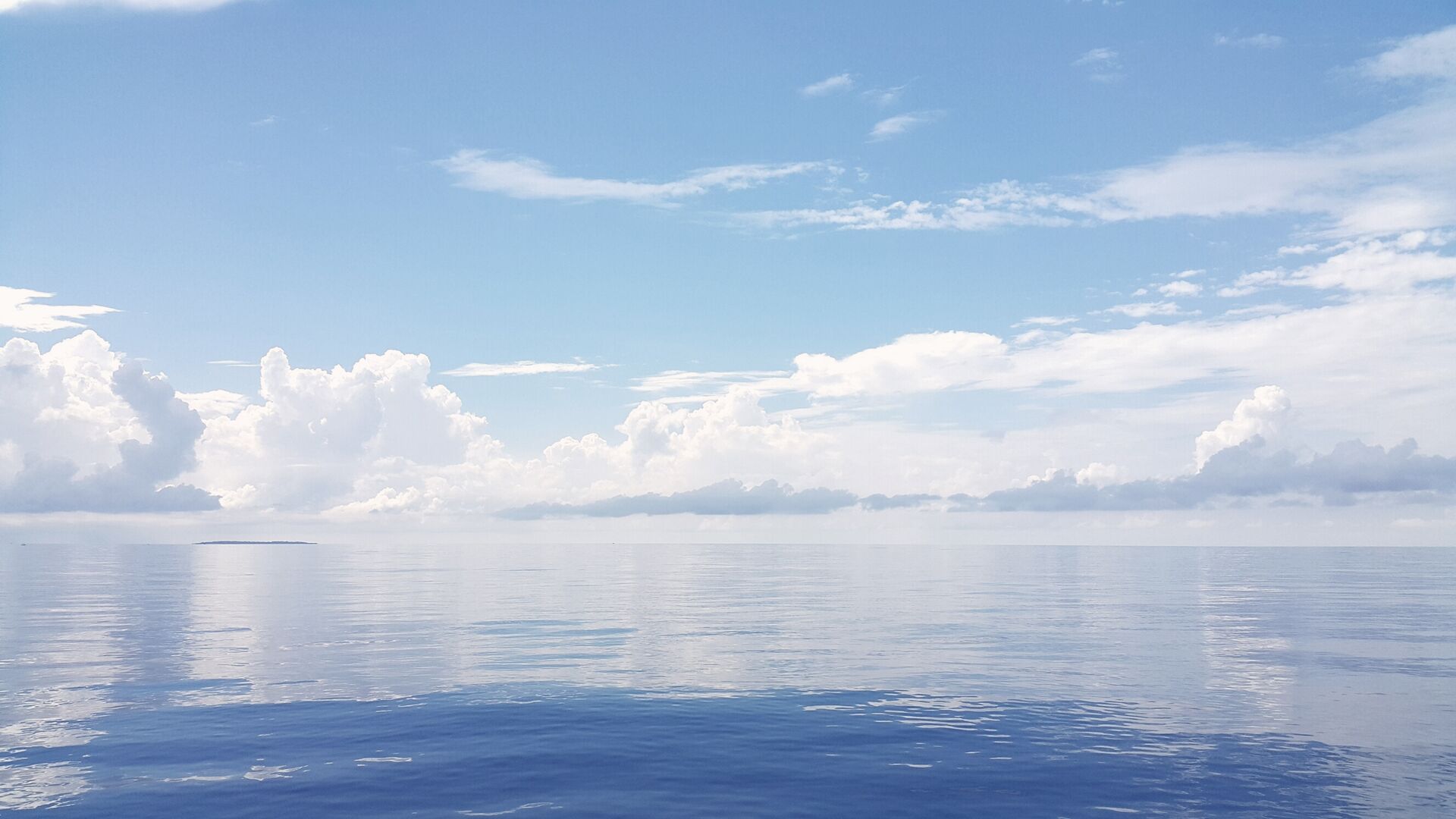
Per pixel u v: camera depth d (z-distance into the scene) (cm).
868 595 6425
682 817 1551
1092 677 2853
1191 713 2336
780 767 1853
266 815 1557
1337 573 9375
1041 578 8650
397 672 2930
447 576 9012
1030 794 1683
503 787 1712
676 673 2916
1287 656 3291
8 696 2511
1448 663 3133
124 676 2841
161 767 1830
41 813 1565
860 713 2338
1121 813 1582
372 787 1708
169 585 7400
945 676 2862
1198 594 6344
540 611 5084
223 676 2850
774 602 5759
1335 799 1658
